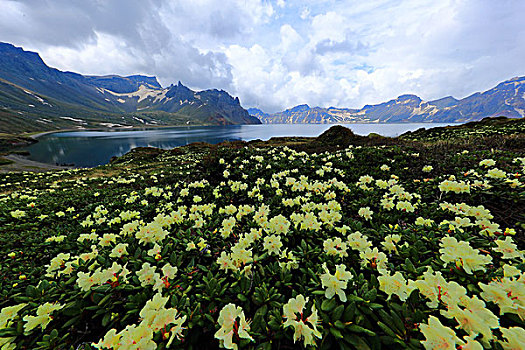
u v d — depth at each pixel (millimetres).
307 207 4039
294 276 2695
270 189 6402
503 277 2100
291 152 11961
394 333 1775
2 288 3102
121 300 2354
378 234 3400
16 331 2123
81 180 14930
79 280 2270
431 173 6805
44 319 2098
